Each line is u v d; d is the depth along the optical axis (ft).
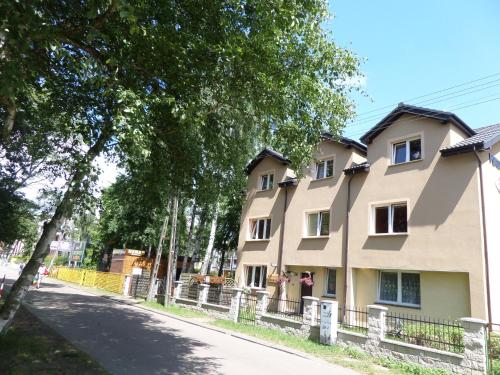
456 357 28.78
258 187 75.92
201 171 34.50
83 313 48.49
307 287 61.87
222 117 29.94
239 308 51.06
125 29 21.33
